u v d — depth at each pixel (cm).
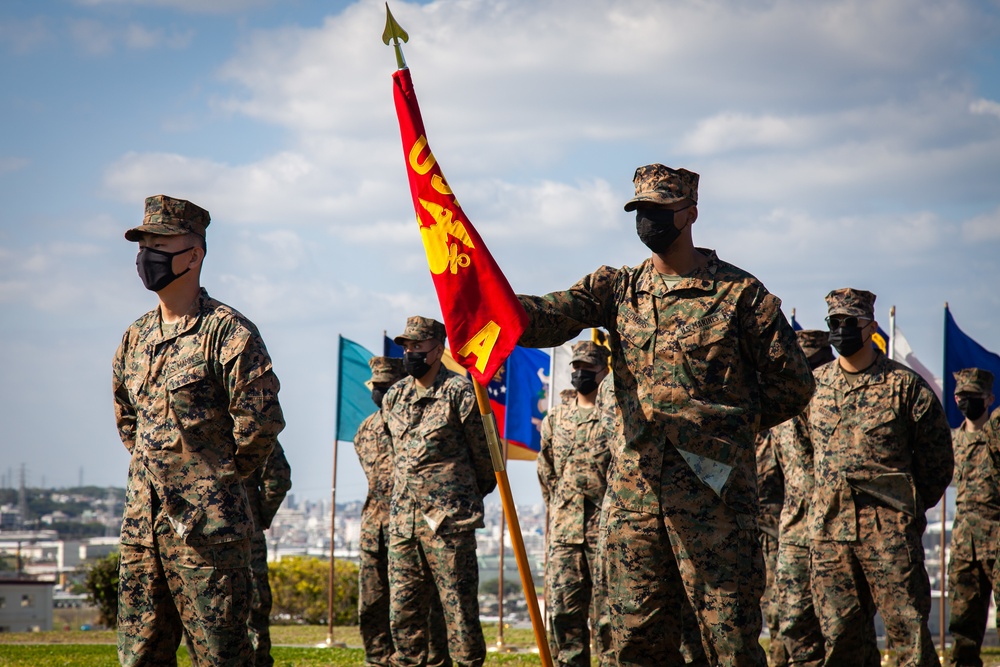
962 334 2034
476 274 847
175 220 924
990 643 2919
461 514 1418
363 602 1596
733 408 798
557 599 1392
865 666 1237
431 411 1447
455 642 1408
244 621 909
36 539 15888
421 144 879
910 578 1174
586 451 1392
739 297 801
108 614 3581
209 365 910
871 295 1222
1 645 2178
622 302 838
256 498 1430
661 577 810
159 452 904
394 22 891
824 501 1220
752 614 788
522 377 2059
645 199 796
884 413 1196
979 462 1612
